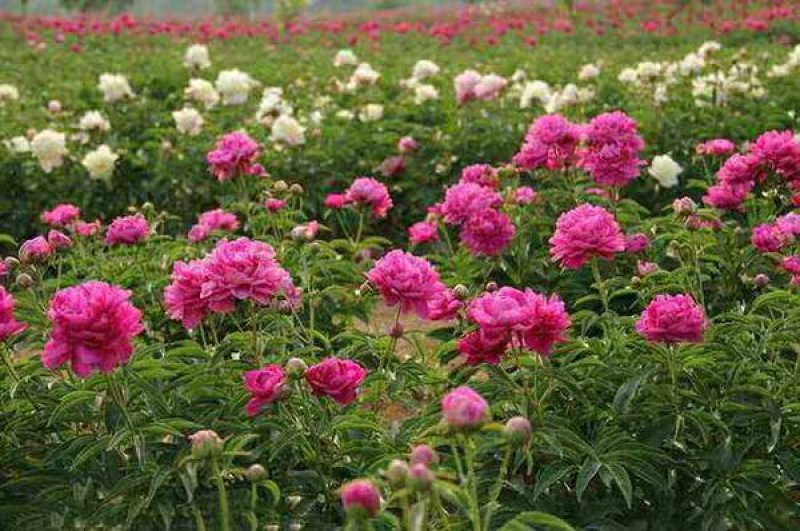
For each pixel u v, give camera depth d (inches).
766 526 142.7
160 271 244.4
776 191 228.2
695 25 912.3
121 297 129.8
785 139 216.4
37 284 189.9
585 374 160.9
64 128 403.5
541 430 141.6
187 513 135.9
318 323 229.1
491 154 365.7
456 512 143.6
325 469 147.2
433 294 152.4
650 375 152.2
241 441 135.2
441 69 634.8
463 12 1207.6
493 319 132.8
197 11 3267.7
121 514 136.6
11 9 2266.2
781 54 590.6
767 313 191.5
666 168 279.7
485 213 218.1
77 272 243.1
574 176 277.0
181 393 155.9
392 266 151.3
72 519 137.0
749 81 391.2
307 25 1073.5
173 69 600.7
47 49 834.2
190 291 141.5
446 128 374.9
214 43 938.7
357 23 1221.7
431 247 295.4
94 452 139.8
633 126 233.1
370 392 172.2
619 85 452.1
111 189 365.4
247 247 144.6
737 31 853.2
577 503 146.1
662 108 356.8
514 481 144.6
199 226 244.1
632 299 241.8
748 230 234.8
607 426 150.9
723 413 154.2
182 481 133.6
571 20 1008.2
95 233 251.8
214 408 153.3
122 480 135.4
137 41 924.0
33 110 455.8
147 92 523.5
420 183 354.3
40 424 156.9
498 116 382.6
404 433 154.9
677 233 215.3
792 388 158.7
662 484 139.6
